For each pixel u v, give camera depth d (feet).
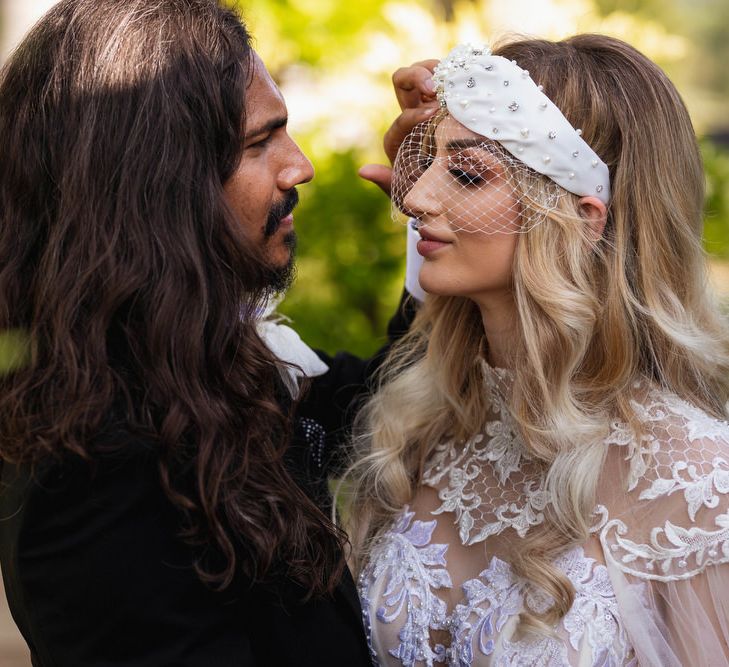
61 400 5.08
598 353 6.11
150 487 5.21
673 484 5.71
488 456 6.46
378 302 12.29
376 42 13.12
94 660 5.16
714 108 33.91
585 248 5.99
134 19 5.32
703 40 39.52
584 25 12.74
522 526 6.07
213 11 5.56
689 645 5.58
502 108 5.84
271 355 5.68
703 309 6.31
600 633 5.62
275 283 6.09
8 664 11.32
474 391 6.72
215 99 5.39
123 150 5.23
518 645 5.68
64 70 5.27
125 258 5.22
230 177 5.57
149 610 5.17
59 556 5.16
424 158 6.47
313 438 6.73
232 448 5.34
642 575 5.68
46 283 5.24
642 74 6.03
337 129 13.14
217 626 5.37
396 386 7.13
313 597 5.64
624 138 5.96
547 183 5.88
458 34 12.89
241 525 5.30
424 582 6.21
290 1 13.89
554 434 5.92
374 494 6.93
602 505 5.89
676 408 5.97
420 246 6.16
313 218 12.22
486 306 6.36
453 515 6.48
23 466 5.27
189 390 5.25
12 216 5.45
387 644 6.22
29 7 14.73
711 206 12.88
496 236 5.96
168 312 5.23
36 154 5.35
